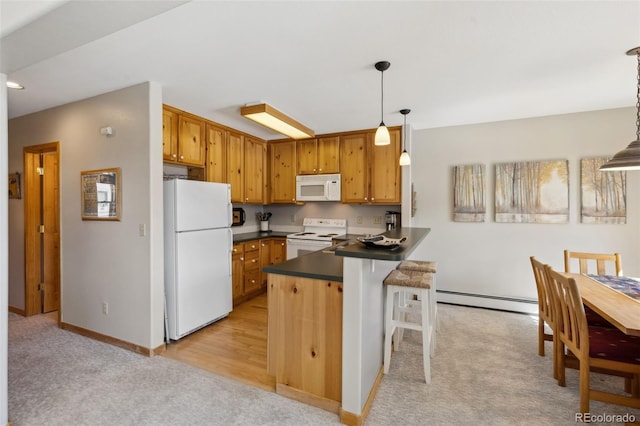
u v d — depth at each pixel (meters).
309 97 2.95
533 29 1.81
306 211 4.99
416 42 1.95
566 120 3.52
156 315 2.66
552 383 2.24
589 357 1.84
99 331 2.92
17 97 2.92
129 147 2.69
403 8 1.61
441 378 2.31
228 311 3.50
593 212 3.41
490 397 2.08
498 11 1.64
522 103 3.16
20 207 3.60
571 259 3.53
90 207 2.94
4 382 1.76
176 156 3.25
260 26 1.76
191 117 3.45
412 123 3.90
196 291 3.06
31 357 2.60
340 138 4.30
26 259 3.56
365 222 4.58
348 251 1.82
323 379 1.97
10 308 3.69
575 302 1.88
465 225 3.98
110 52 2.06
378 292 2.28
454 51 2.07
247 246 4.15
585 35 1.88
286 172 4.70
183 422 1.83
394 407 1.98
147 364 2.49
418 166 4.20
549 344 2.86
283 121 3.42
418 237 2.63
